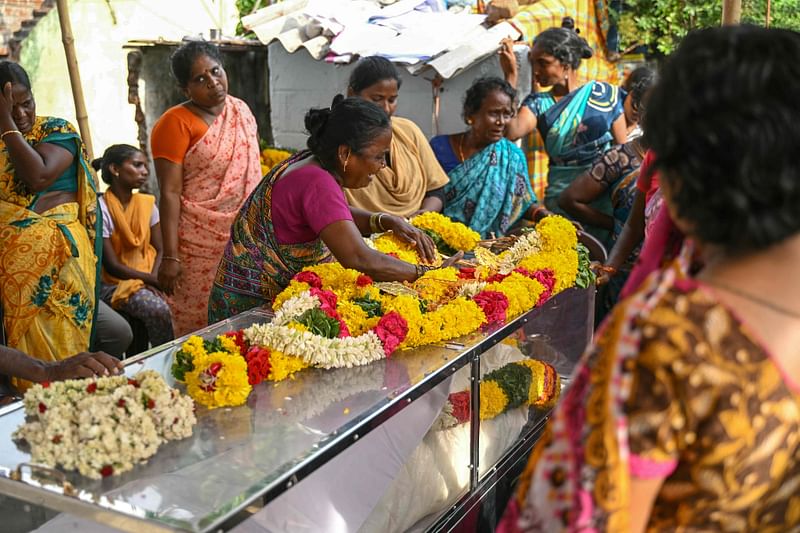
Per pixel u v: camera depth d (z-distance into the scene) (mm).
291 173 2453
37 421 1641
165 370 1988
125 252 4359
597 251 3297
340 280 2420
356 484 1915
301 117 5363
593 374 946
